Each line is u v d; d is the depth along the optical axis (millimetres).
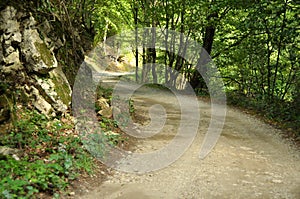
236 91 17109
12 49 6562
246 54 15609
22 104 6422
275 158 6688
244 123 10234
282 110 10867
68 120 7191
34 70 6980
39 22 7691
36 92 6801
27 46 6934
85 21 14820
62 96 7469
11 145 5090
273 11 10867
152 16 19781
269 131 9227
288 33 10211
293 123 9562
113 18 19984
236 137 8391
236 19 16641
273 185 5219
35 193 4102
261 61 14703
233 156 6734
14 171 4332
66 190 4480
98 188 4844
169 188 5031
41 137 5723
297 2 9617
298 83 11516
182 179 5414
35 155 5082
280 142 8023
